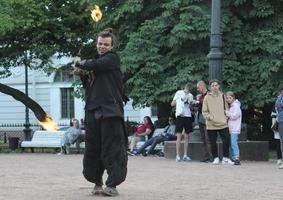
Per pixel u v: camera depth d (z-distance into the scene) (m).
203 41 24.14
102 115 9.66
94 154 9.95
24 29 29.47
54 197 9.95
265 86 23.56
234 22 24.31
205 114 18.19
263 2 24.05
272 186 11.91
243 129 21.16
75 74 9.84
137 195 10.26
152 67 24.08
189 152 19.88
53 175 14.02
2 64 33.41
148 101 24.00
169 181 12.71
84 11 30.75
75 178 13.23
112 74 9.81
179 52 24.36
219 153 18.91
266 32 23.72
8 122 48.47
